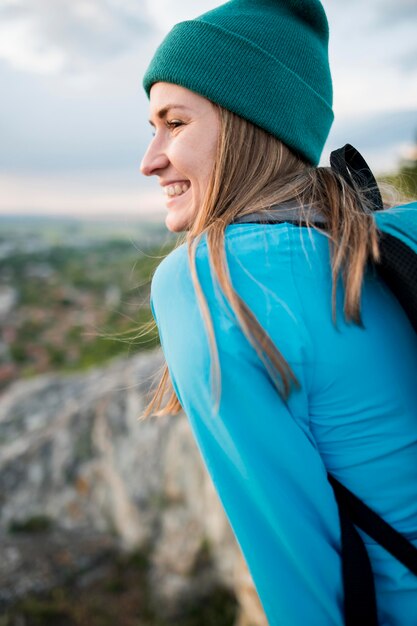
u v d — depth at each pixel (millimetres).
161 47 980
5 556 10742
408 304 701
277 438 686
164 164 999
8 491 13164
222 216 829
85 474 12570
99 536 11180
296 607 740
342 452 733
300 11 1030
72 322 65938
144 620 8719
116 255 123375
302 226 778
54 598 9609
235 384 675
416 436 729
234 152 915
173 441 10117
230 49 913
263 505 719
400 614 726
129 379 12031
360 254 716
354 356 705
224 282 688
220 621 8211
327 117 1059
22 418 18062
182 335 722
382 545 717
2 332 61875
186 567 8898
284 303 690
